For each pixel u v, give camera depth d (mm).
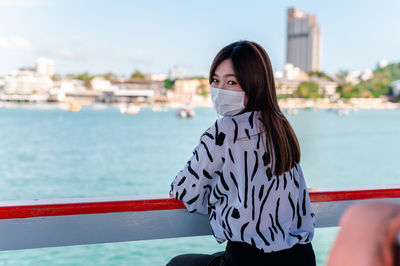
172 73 162500
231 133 1040
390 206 389
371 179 18156
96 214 1246
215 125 1064
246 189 1020
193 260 1171
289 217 1071
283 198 1060
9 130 50094
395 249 367
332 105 139125
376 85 147375
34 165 22562
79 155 27594
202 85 133125
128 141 37969
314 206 1433
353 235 390
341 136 43250
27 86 128125
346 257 387
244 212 1015
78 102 130750
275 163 1037
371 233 378
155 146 33875
